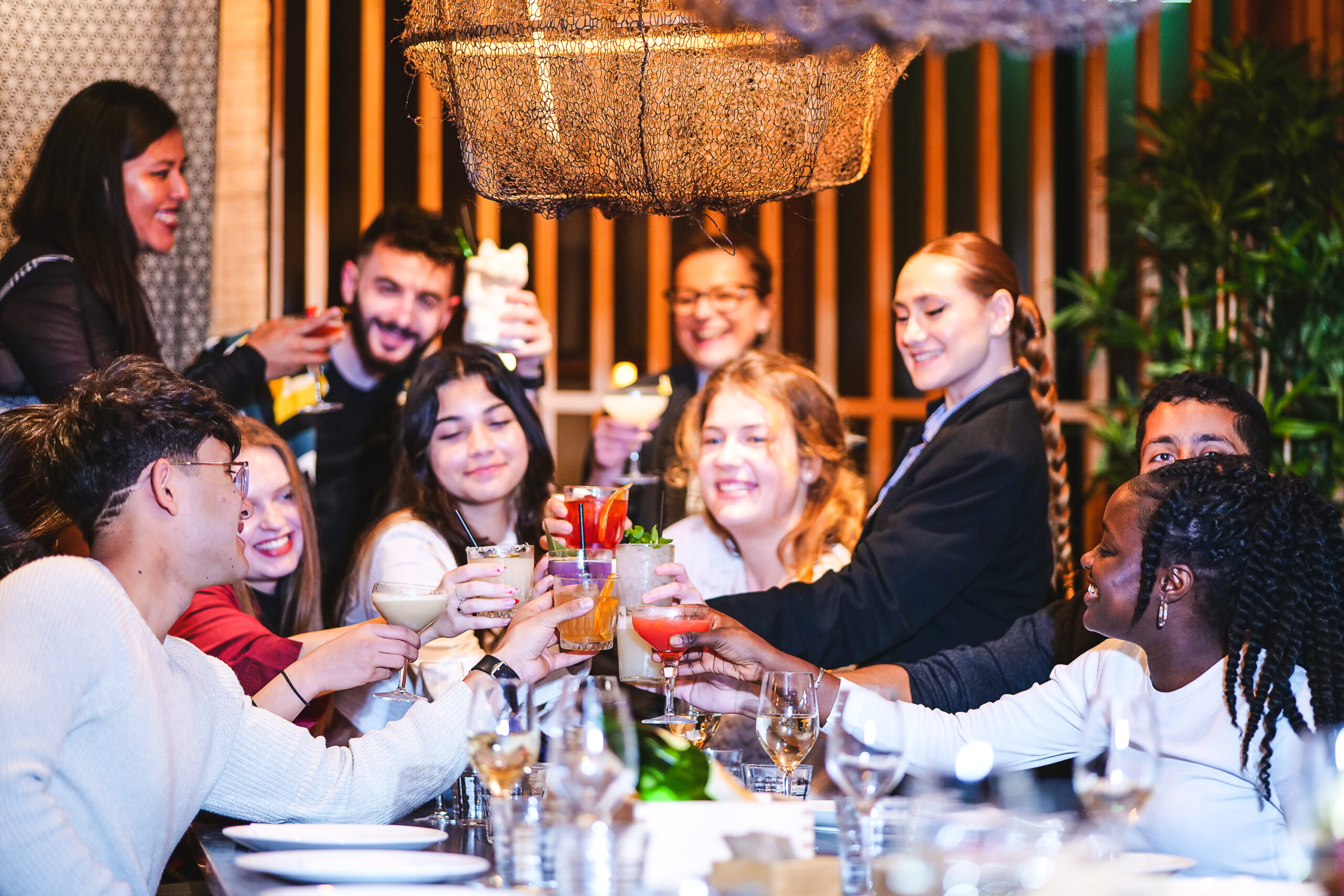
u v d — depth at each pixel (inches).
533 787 79.4
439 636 93.0
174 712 69.4
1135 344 179.2
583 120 72.1
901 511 108.9
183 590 70.3
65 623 63.4
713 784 69.2
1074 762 95.5
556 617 85.6
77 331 116.6
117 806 64.5
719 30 66.6
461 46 72.5
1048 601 114.2
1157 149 196.5
